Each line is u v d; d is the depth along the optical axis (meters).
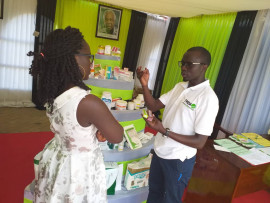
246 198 2.47
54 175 0.91
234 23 3.31
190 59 1.21
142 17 4.92
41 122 3.77
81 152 0.89
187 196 2.29
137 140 1.80
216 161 1.97
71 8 4.29
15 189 2.07
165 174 1.35
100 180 1.00
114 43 4.95
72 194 0.90
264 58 2.87
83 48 0.80
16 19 3.88
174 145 1.31
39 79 0.80
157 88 5.39
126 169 1.77
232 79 3.29
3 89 4.16
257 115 2.90
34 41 4.09
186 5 3.33
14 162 2.49
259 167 1.86
